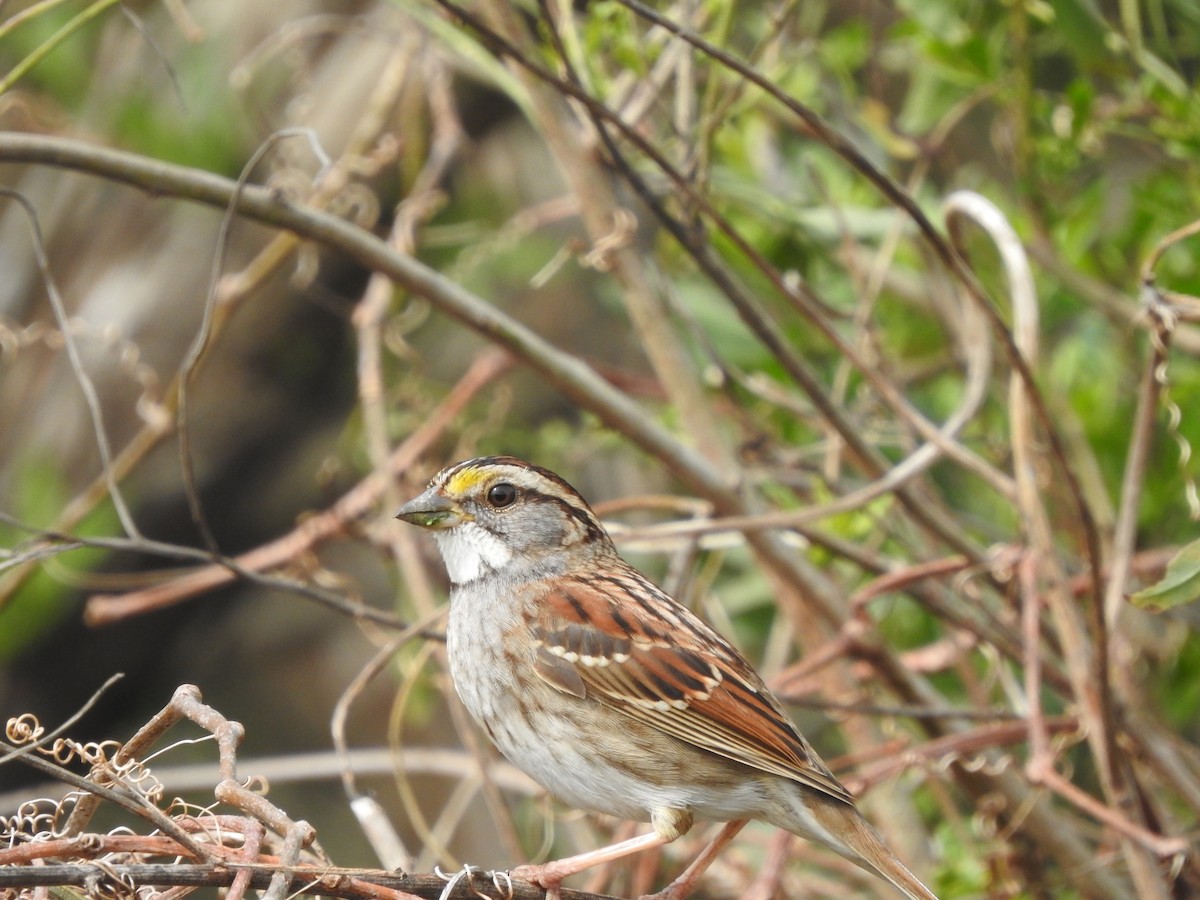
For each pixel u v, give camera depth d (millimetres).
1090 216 11203
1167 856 8758
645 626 8094
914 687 9836
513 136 14711
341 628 16000
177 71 12703
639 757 7938
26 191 13789
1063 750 9766
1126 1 10117
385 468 10875
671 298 10352
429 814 14812
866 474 9977
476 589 8406
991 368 11023
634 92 10406
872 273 11586
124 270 13602
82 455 13297
